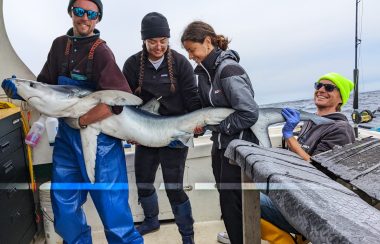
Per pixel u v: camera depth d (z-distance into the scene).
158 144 2.10
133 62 2.32
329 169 1.29
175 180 2.33
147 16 2.14
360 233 0.60
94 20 1.84
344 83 2.21
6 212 2.01
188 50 1.98
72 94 1.79
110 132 1.93
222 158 1.95
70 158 1.98
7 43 2.65
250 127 1.97
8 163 2.08
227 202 1.91
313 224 0.69
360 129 3.12
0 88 2.70
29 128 2.68
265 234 1.75
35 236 2.55
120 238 1.94
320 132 2.09
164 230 2.71
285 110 2.04
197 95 2.32
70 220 1.98
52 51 1.96
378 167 1.22
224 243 2.49
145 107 2.25
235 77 1.84
